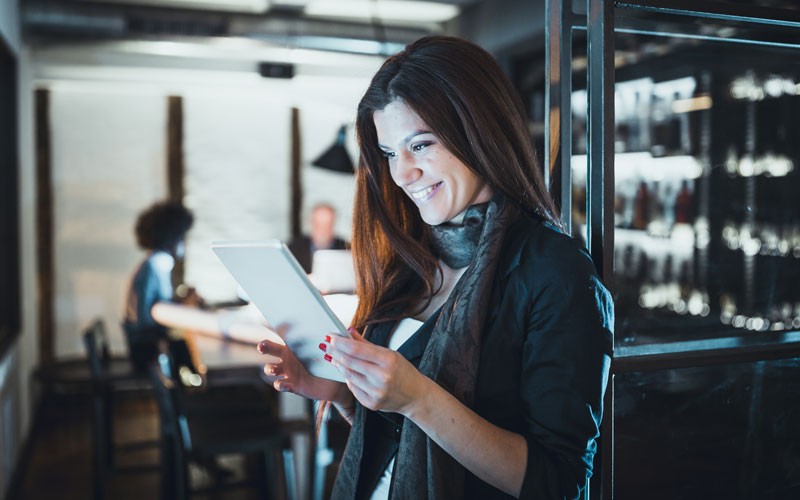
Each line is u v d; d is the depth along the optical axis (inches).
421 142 44.9
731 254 62.8
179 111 242.1
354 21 205.2
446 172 45.1
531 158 45.8
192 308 156.2
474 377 43.5
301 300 41.3
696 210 65.8
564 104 54.7
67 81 224.5
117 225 237.8
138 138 239.3
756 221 62.0
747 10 54.2
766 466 57.7
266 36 194.4
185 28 186.9
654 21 53.7
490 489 45.1
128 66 219.8
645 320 57.3
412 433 44.4
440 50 44.4
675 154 89.6
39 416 214.4
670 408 54.7
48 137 231.1
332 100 247.1
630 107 99.6
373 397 39.1
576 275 42.4
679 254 89.9
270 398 155.1
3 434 146.9
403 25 209.5
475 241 47.2
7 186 179.6
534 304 43.2
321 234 205.5
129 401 230.5
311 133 253.6
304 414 124.4
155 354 154.4
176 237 162.7
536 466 40.8
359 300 53.8
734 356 55.7
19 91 185.6
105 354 162.6
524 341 43.9
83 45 197.6
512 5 186.2
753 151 62.0
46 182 231.1
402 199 51.7
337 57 213.0
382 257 53.0
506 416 44.1
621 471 53.7
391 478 46.7
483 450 40.7
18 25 180.4
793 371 58.2
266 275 42.2
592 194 51.2
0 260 177.3
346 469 49.1
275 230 252.5
